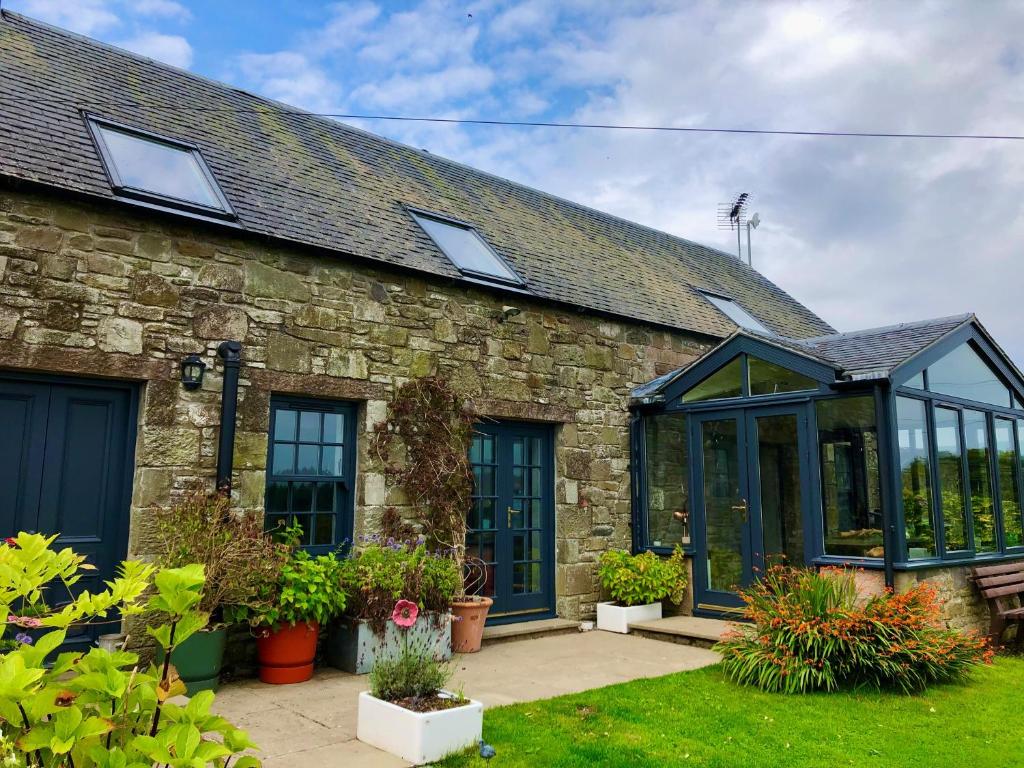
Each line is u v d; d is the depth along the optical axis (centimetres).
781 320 1351
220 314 609
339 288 684
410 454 712
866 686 562
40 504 534
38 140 568
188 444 580
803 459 769
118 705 216
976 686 578
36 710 190
